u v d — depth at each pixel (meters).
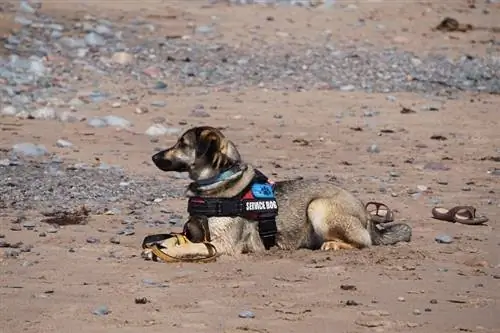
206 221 11.47
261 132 20.62
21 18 29.81
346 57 29.05
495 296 10.22
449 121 22.39
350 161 18.31
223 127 20.95
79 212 13.73
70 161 17.25
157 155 11.59
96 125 20.50
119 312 9.40
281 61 28.16
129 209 14.03
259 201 11.60
